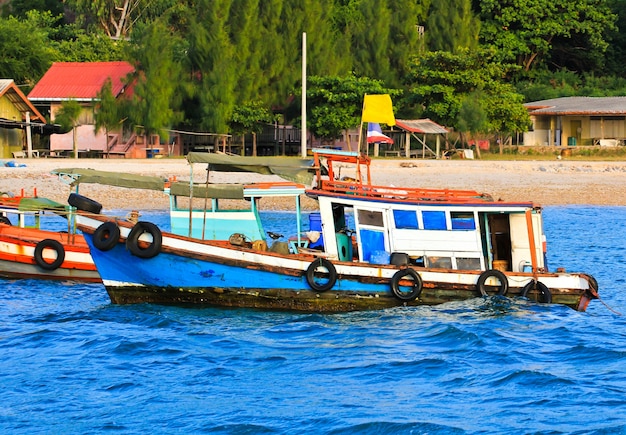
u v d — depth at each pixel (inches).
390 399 1942.7
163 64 7436.0
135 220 2694.4
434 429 1770.4
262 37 7839.6
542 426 1785.2
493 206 2598.4
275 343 2330.2
